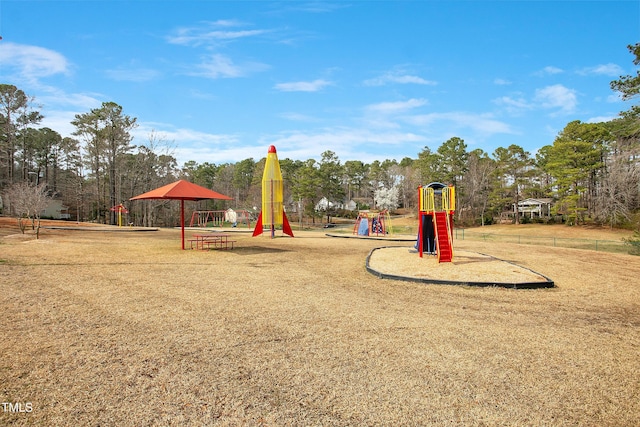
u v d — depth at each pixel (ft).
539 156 171.73
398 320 17.51
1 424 8.36
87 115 132.46
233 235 70.85
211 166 276.21
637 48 59.52
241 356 12.70
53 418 8.71
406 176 233.76
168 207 165.78
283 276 28.17
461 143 162.40
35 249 39.34
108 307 18.34
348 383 10.96
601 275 32.01
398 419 9.13
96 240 53.42
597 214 115.65
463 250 49.60
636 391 10.96
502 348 14.16
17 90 123.24
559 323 17.78
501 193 162.30
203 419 8.87
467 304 21.13
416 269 30.78
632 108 63.82
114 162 138.31
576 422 9.28
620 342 15.17
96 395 9.84
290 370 11.72
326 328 15.98
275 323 16.48
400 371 11.87
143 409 9.24
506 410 9.72
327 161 208.95
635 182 72.69
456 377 11.56
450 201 37.47
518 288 25.59
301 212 185.26
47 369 11.27
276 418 9.02
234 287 23.81
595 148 121.80
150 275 27.20
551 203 171.53
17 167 154.61
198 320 16.62
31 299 19.31
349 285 25.49
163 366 11.73
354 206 270.05
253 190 196.34
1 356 12.08
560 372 12.14
